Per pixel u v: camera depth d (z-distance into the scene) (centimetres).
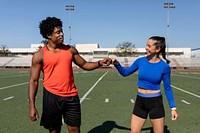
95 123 593
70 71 308
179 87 1470
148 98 341
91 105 841
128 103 884
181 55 8006
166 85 341
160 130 341
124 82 1808
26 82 1736
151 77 337
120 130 533
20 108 780
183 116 679
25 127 554
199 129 547
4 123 589
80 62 327
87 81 1892
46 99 305
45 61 299
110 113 709
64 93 302
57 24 297
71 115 309
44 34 300
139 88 354
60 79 301
